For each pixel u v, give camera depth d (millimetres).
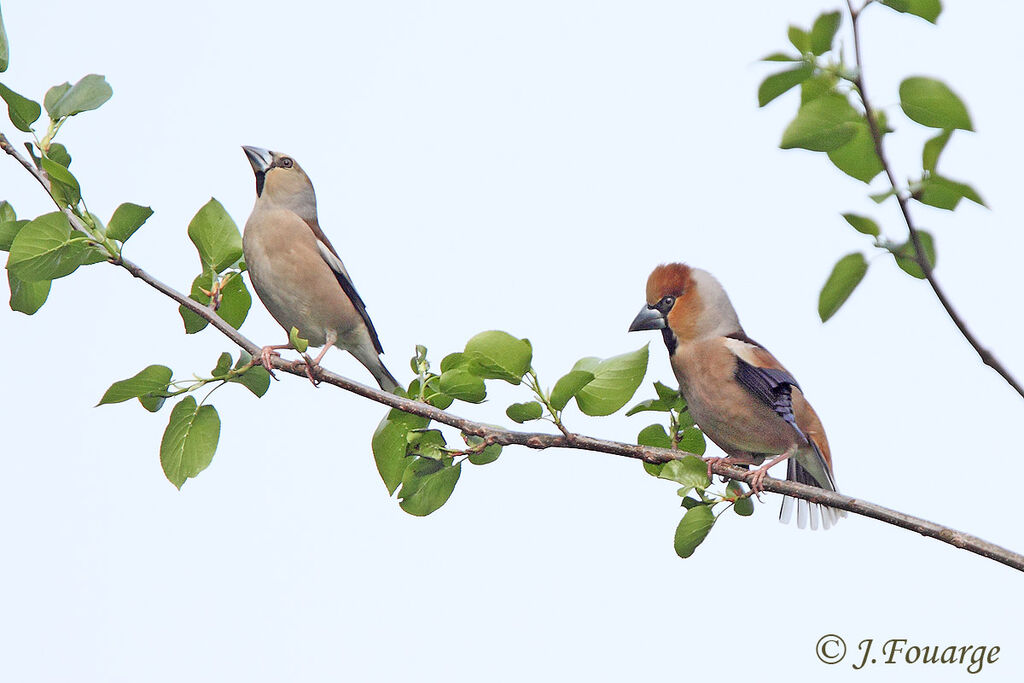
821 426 10984
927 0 6410
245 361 10594
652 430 10805
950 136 6699
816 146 6723
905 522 9016
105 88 10312
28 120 10141
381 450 10141
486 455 10148
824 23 6504
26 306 10398
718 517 9727
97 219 10031
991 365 7145
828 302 7523
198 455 10148
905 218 6875
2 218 10375
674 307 11109
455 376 9930
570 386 9352
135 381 9906
